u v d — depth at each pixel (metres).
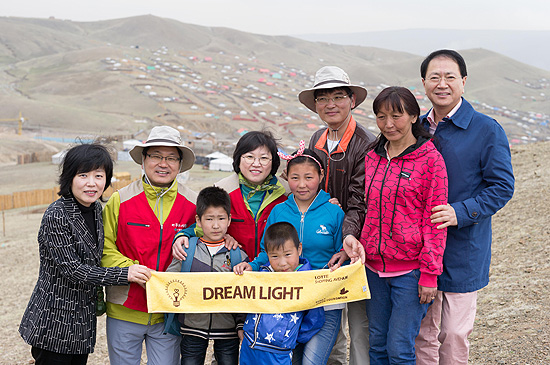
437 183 3.38
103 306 3.92
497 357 4.83
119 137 99.94
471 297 3.70
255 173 4.07
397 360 3.54
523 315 5.76
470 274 3.61
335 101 4.07
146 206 3.90
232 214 4.20
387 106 3.35
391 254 3.51
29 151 83.56
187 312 3.71
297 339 3.77
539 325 5.30
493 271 7.98
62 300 3.55
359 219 3.87
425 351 3.99
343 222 3.87
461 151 3.58
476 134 3.56
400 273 3.53
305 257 3.91
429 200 3.41
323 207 3.90
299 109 191.12
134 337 3.88
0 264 17.25
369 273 3.76
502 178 3.43
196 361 3.87
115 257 3.79
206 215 3.76
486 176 3.53
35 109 137.50
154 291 3.68
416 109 3.40
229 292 3.73
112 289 3.85
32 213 32.88
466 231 3.58
